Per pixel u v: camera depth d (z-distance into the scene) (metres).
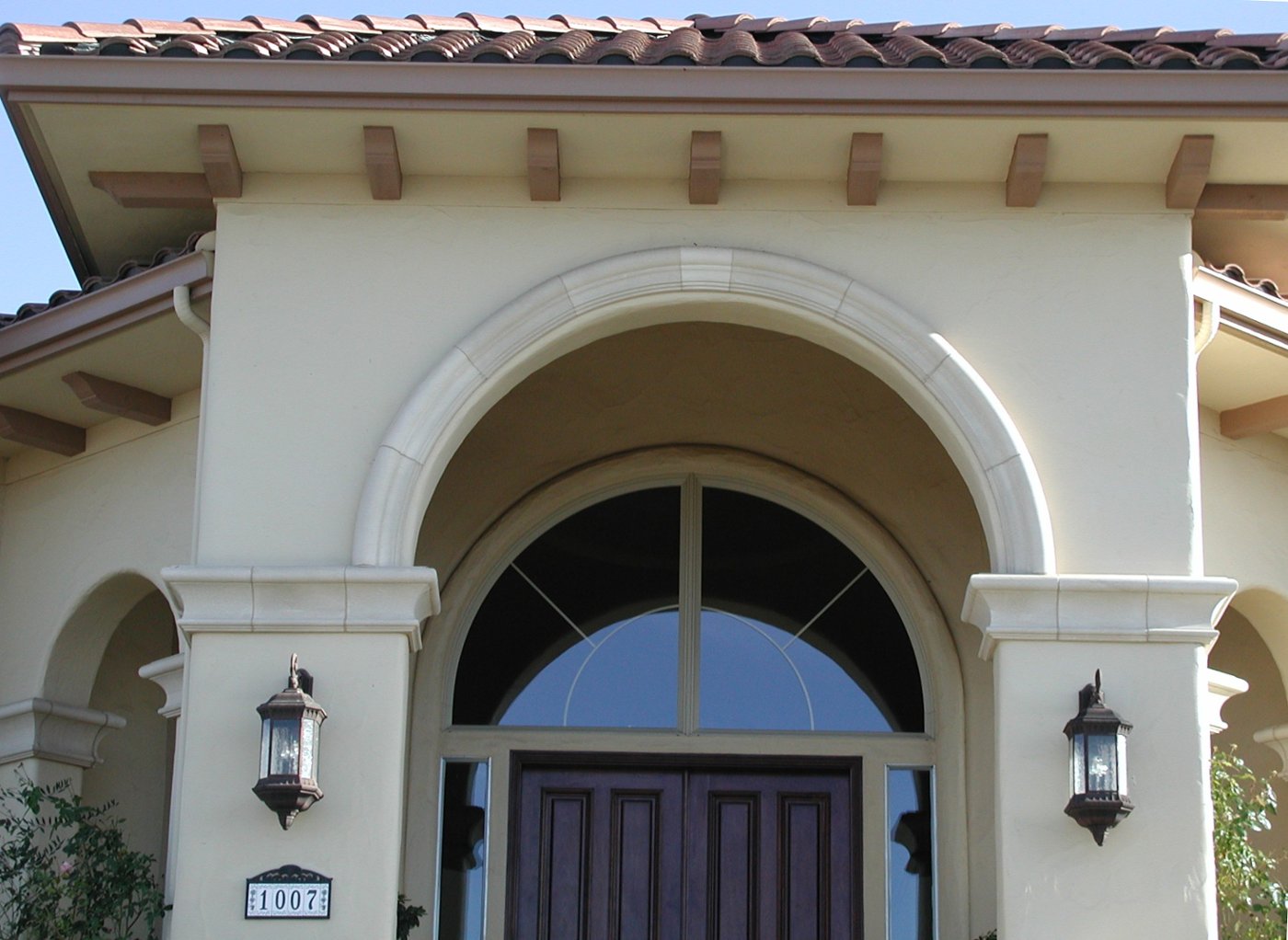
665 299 7.05
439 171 7.14
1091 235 7.09
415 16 8.26
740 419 9.02
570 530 9.13
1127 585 6.55
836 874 8.62
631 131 6.86
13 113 6.86
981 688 8.73
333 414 6.88
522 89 6.69
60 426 9.02
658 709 8.85
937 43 8.14
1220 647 9.32
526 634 8.95
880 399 8.73
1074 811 6.26
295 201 7.12
